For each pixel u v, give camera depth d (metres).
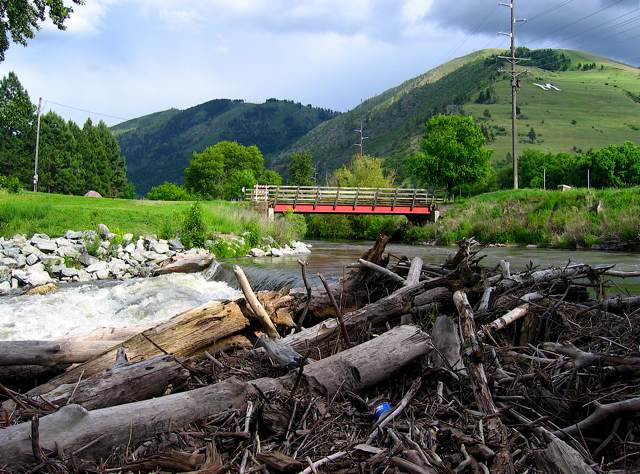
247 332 6.84
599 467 3.54
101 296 15.66
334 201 39.28
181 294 15.51
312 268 17.84
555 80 190.38
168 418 4.13
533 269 7.69
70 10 29.38
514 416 4.33
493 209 34.97
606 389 4.36
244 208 33.66
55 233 23.02
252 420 4.23
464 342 5.04
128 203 33.75
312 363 4.95
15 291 17.94
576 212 29.06
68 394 4.75
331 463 3.73
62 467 3.57
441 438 4.01
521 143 126.50
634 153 63.69
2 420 4.34
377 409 4.51
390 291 7.52
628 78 197.38
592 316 6.53
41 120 86.25
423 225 40.84
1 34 28.17
